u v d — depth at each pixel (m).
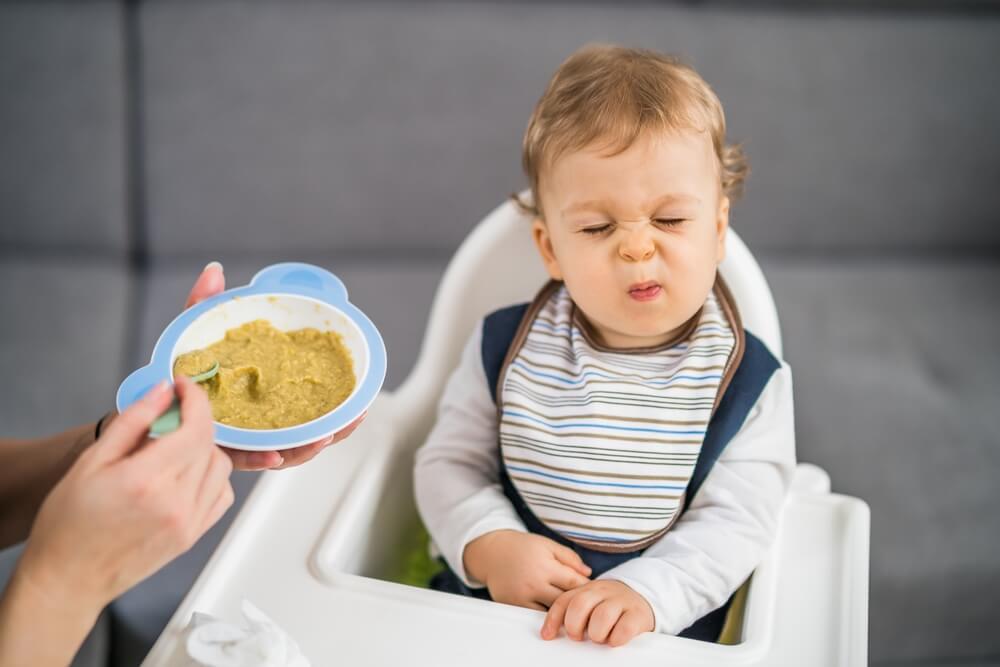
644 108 0.88
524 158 0.99
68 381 1.59
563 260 0.93
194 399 0.64
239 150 1.85
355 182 1.88
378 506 0.99
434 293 1.84
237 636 0.71
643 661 0.77
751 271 1.02
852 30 1.84
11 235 1.85
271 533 0.90
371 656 0.77
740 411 0.92
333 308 0.82
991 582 1.38
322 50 1.82
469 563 0.93
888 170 1.89
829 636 0.80
